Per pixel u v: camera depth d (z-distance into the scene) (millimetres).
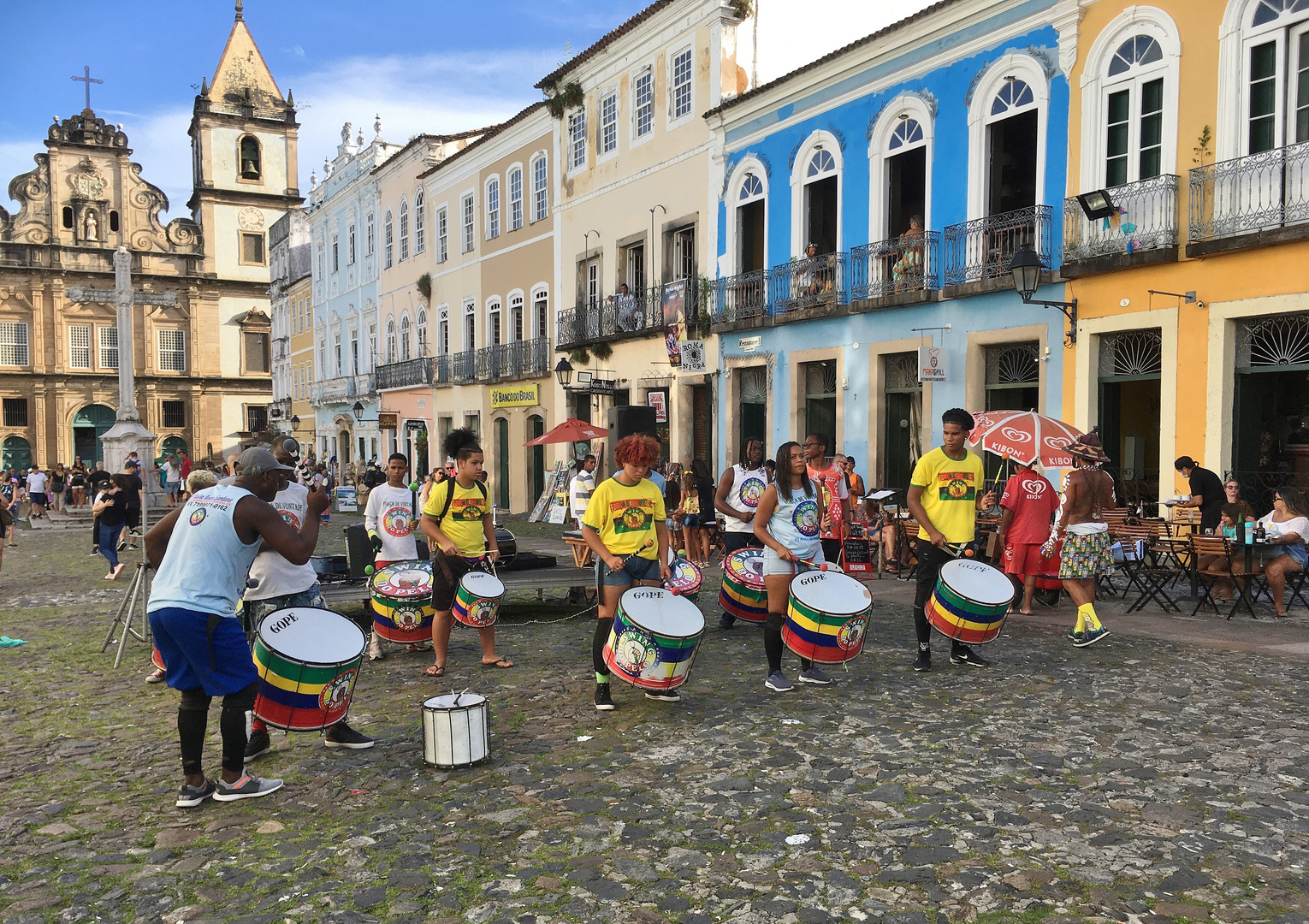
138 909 3561
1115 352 12914
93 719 6504
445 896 3617
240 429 63719
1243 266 11219
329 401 45688
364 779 4984
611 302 23844
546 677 7344
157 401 61281
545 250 27516
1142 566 9828
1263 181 11102
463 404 32844
